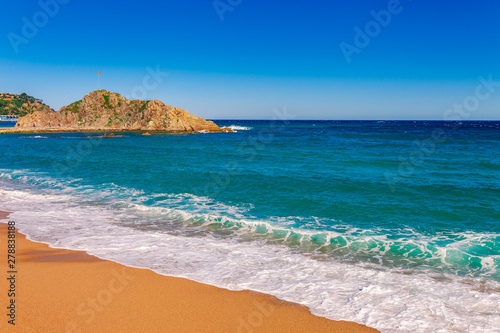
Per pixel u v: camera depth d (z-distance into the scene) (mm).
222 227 11398
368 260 8609
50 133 76438
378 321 5500
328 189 17000
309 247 9531
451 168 23406
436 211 13180
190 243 9562
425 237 10359
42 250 8492
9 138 61031
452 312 5840
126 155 33219
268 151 36344
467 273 7785
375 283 7027
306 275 7410
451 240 10078
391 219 12273
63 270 7180
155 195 16156
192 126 82000
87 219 11914
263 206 14203
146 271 7328
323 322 5430
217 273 7387
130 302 5871
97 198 15406
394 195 15680
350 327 5309
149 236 10102
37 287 6293
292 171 22266
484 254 8992
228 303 5973
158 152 36219
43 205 13805
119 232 10477
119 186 18203
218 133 78500
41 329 4887
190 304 5891
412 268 8094
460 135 65562
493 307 6047
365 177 19906
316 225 11664
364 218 12438
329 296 6371
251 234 10680
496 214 12727
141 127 84938
